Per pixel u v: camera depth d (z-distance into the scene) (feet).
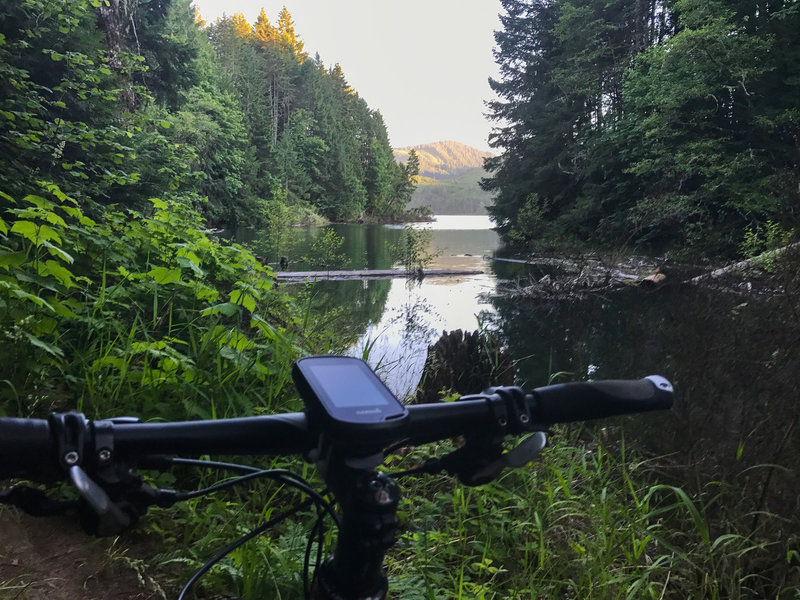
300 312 20.51
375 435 2.45
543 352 26.86
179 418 10.61
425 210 411.75
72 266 14.01
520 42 144.66
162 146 35.55
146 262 15.75
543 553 9.07
